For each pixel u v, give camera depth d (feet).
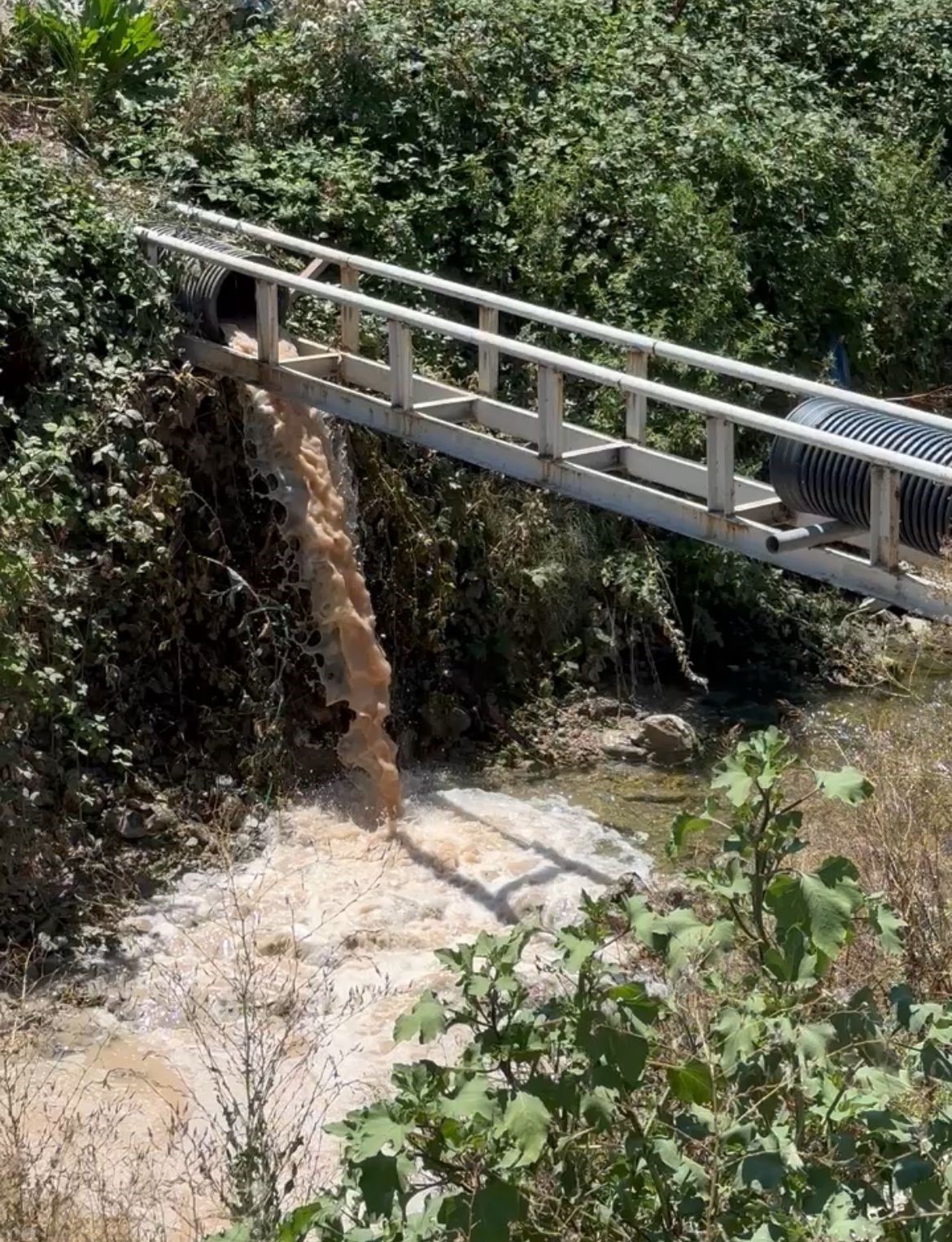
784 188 45.16
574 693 36.35
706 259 41.22
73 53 40.29
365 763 31.32
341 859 29.86
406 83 42.57
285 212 38.45
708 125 44.70
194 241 33.71
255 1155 16.22
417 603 34.81
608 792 33.01
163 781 30.99
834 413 24.59
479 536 36.01
